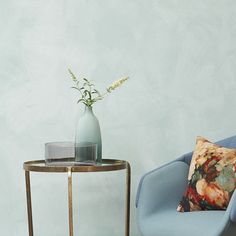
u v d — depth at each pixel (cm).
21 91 369
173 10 369
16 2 368
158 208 310
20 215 369
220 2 369
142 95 369
